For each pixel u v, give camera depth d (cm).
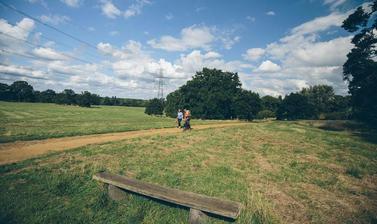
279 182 815
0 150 1281
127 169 904
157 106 8038
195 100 6831
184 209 609
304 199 684
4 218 546
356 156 1201
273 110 9000
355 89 3816
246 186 761
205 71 7312
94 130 2250
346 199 692
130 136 1884
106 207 618
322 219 572
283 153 1227
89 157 1066
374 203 670
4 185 728
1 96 13525
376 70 3456
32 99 14300
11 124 2933
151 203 633
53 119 4300
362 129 2820
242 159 1098
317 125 3231
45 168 890
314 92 9356
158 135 1822
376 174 923
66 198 667
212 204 514
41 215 564
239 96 6756
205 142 1492
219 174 869
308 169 965
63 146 1413
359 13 3659
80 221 547
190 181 792
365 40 3719
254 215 575
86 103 12775
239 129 2241
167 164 980
